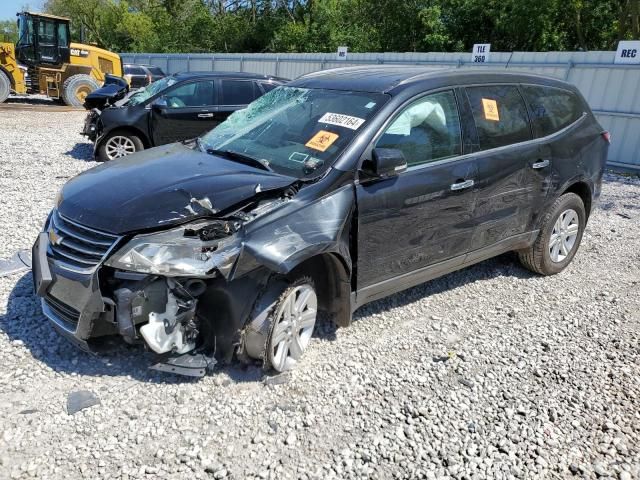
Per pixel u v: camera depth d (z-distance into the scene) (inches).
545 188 199.6
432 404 134.0
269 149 157.8
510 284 209.8
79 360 138.6
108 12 2252.7
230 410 125.0
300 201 135.9
